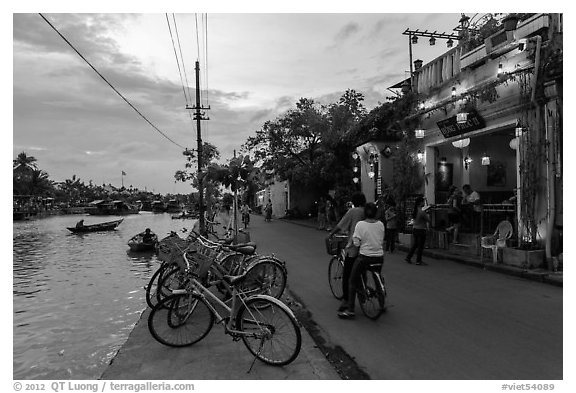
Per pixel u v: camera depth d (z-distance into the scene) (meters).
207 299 5.04
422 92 13.97
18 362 6.02
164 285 6.69
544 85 8.67
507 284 7.81
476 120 10.88
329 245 7.15
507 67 9.93
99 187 123.25
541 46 8.86
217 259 6.37
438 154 14.23
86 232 32.28
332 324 5.70
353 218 6.14
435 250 11.80
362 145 18.69
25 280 12.60
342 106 25.02
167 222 48.31
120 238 27.69
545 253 8.65
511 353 4.54
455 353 4.58
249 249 6.72
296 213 35.62
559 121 8.48
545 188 8.74
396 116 15.16
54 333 7.36
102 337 7.12
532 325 5.46
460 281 8.15
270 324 4.41
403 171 14.08
